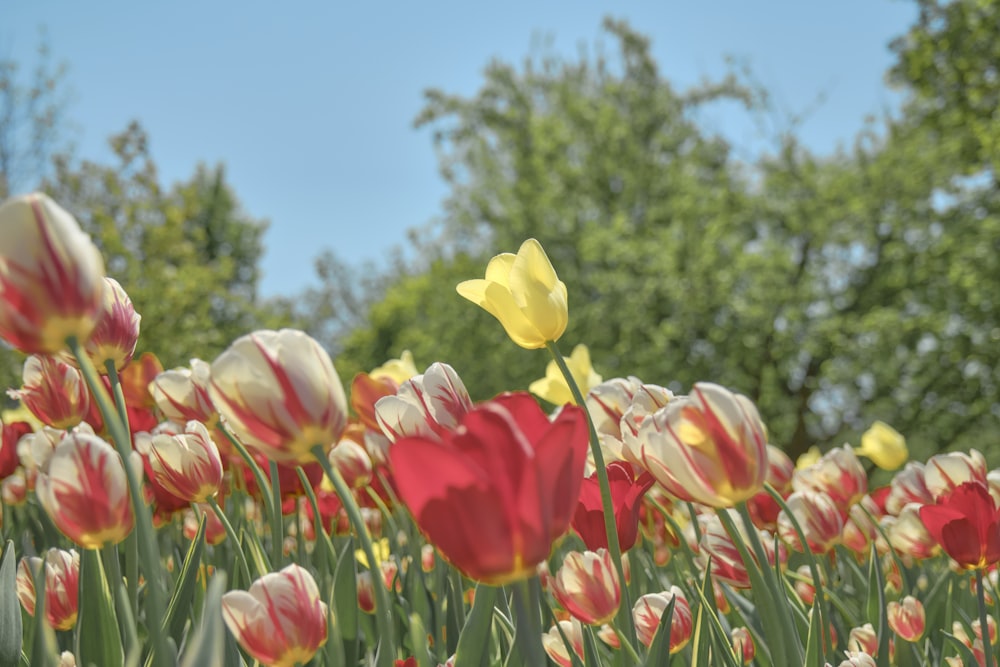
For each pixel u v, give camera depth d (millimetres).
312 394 735
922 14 14156
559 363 1098
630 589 1347
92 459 801
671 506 2107
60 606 1126
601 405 1287
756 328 16156
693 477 860
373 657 1192
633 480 1133
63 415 1287
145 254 13062
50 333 669
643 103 20375
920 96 15070
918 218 15703
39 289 661
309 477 1798
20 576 1135
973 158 14141
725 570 1273
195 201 14148
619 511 1018
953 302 14766
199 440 1121
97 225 12883
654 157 20141
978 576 1167
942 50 13867
